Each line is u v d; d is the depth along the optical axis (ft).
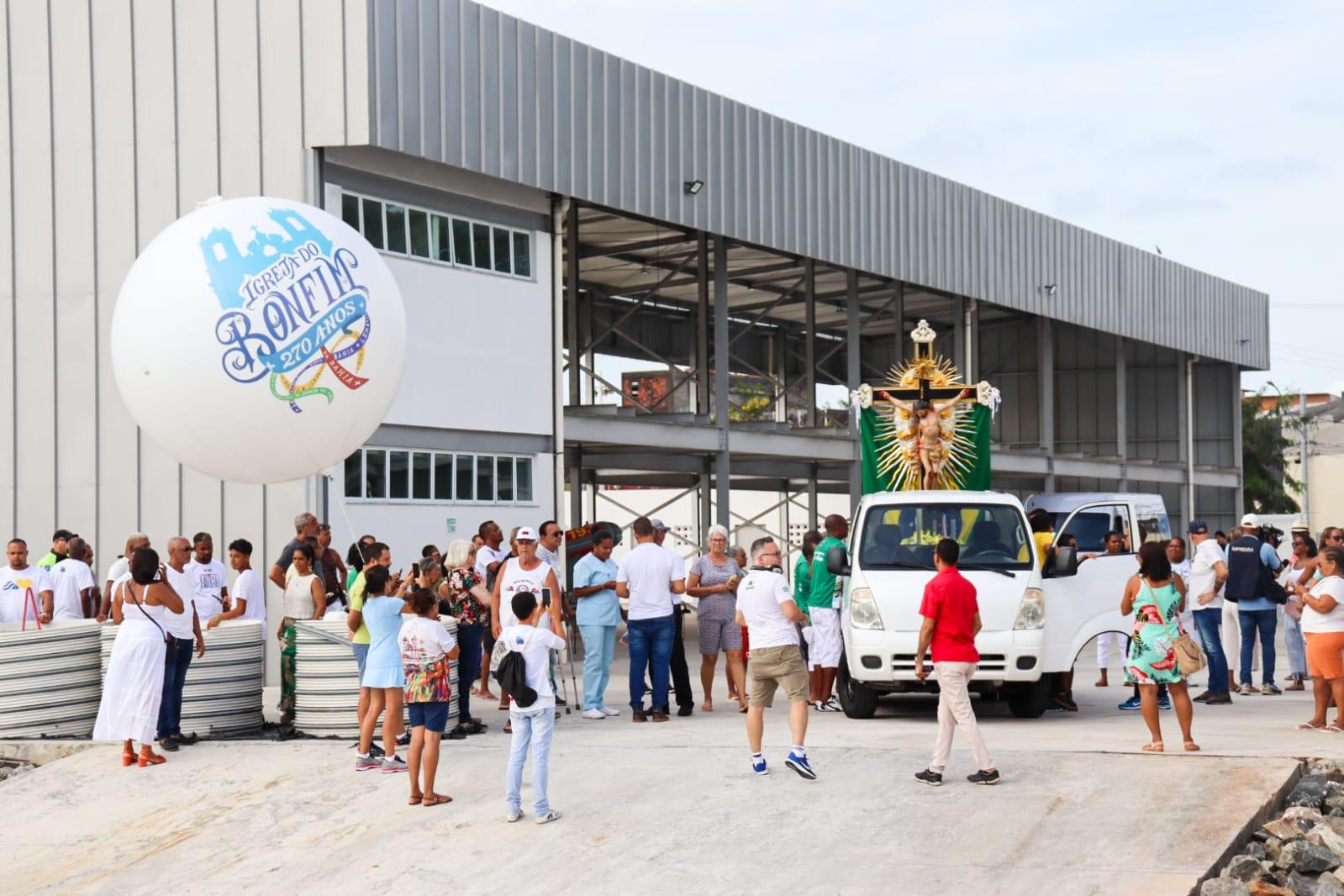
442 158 72.54
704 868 30.22
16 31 72.38
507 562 44.55
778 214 98.17
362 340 38.68
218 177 69.67
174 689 42.86
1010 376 166.20
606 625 49.65
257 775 39.70
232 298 36.73
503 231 79.10
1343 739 42.06
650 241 107.04
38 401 71.92
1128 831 30.89
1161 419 168.04
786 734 43.83
